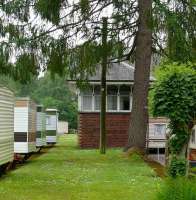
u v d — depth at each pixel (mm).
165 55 28062
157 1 25531
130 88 37906
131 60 29906
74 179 17656
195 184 10219
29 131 24562
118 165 22531
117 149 35281
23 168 21359
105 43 27312
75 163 23578
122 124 37688
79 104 37750
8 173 19375
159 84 16344
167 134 18562
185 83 16203
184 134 16406
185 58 26109
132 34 28688
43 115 33219
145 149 27391
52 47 26109
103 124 30516
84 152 31719
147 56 27141
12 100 20094
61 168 21297
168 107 16172
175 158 16312
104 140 30359
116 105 37906
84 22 26906
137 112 27312
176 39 25625
